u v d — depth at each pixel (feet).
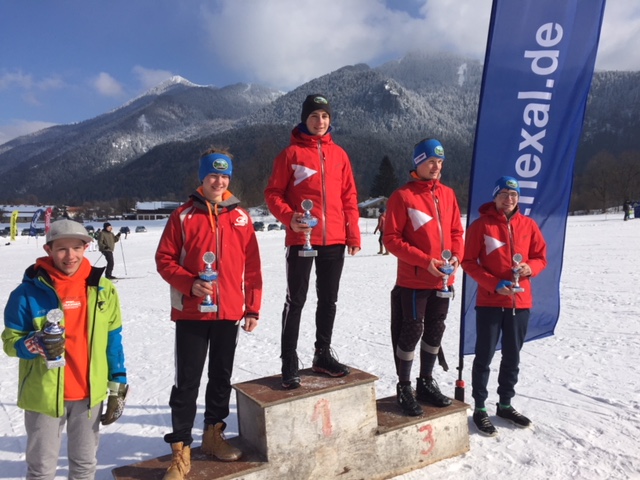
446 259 10.76
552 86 13.47
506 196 12.23
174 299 9.45
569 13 13.32
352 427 9.95
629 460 10.34
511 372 12.42
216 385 9.80
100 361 8.30
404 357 11.08
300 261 10.31
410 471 10.50
